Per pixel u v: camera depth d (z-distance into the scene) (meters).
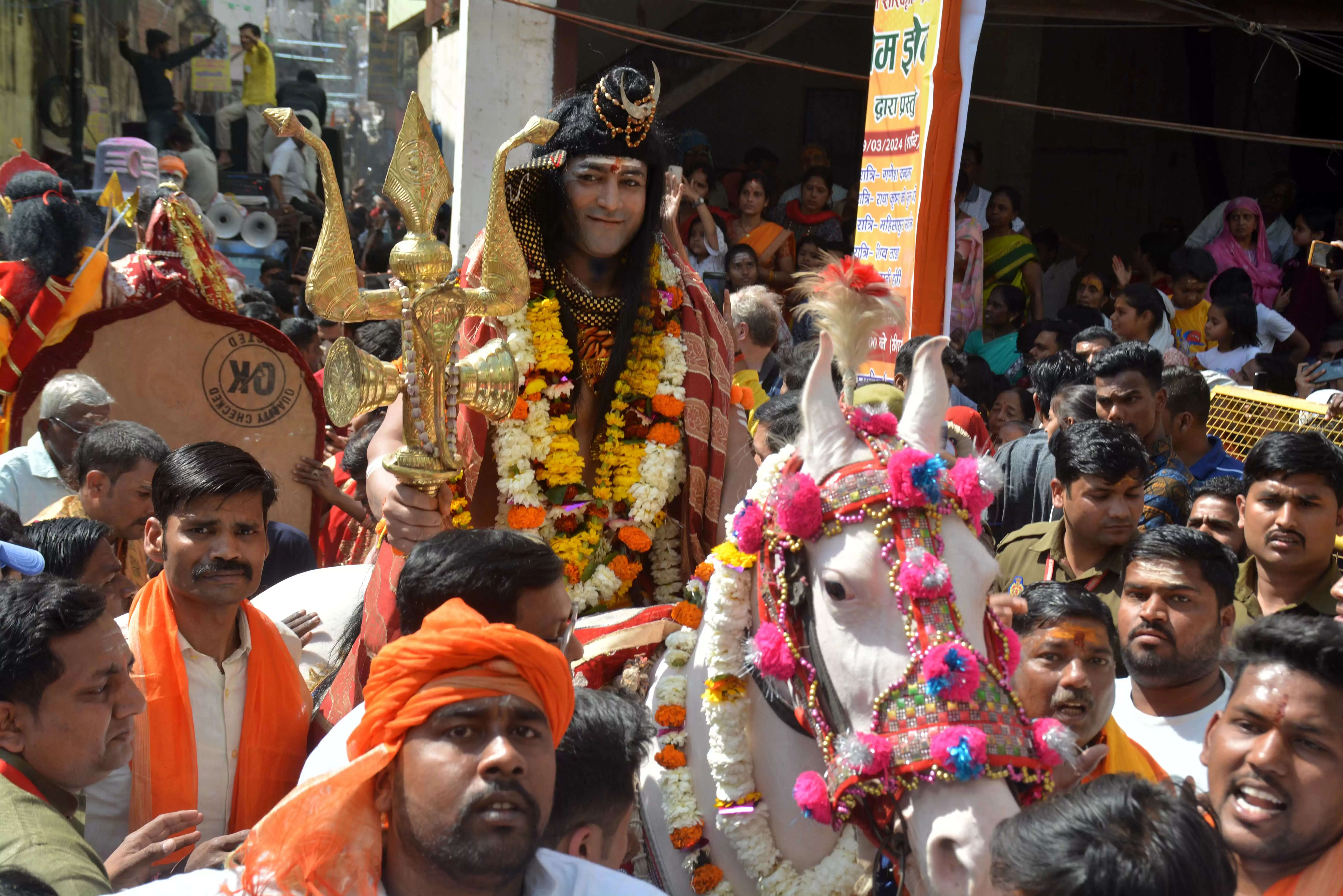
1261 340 9.07
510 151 3.28
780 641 2.57
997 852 1.98
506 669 2.00
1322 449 4.11
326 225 2.88
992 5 10.49
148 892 2.09
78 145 15.37
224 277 6.43
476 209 9.52
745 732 2.79
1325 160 12.48
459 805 1.96
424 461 2.97
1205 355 8.61
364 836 2.04
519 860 1.99
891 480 2.46
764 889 2.75
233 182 15.12
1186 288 8.87
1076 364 6.39
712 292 9.49
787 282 9.88
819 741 2.51
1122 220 13.38
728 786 2.78
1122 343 5.42
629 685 3.16
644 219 3.57
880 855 2.63
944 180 5.69
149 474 4.25
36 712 2.65
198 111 19.00
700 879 2.83
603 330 3.63
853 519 2.46
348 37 27.50
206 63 19.00
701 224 9.91
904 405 2.83
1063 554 4.63
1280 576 4.17
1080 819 1.86
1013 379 8.35
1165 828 1.83
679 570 3.72
